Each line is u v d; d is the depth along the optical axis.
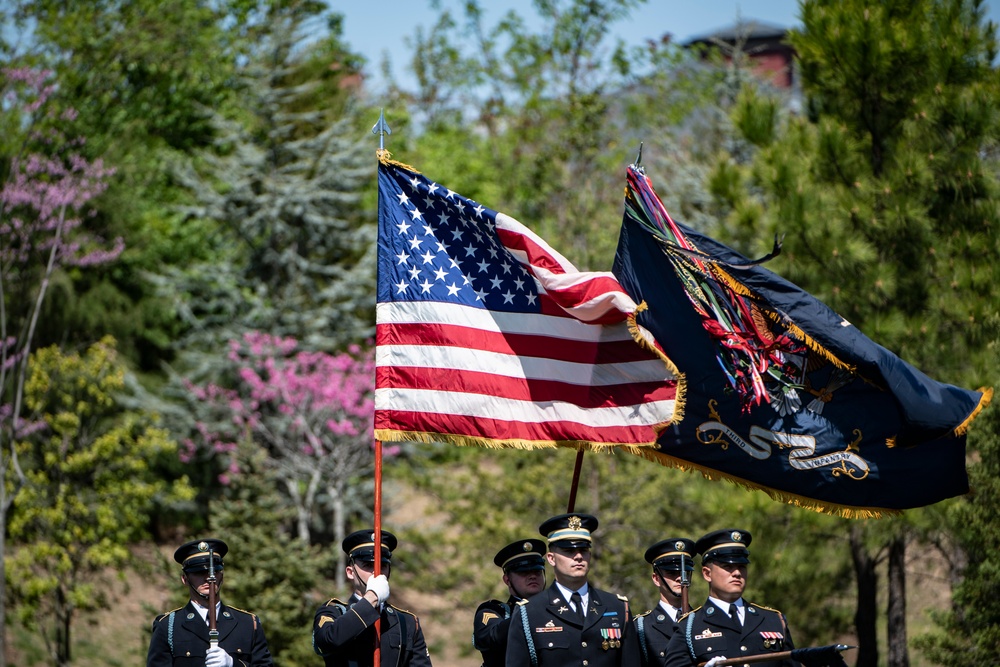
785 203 25.75
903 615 28.83
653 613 14.48
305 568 32.62
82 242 44.41
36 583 34.78
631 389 14.89
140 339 49.16
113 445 36.97
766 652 13.62
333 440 43.66
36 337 44.62
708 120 56.47
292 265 48.16
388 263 15.30
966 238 25.52
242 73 50.03
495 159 56.31
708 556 13.94
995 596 24.16
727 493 27.47
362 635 14.41
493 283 15.18
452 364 14.98
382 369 15.08
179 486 39.31
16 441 38.53
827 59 27.00
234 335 45.50
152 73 55.59
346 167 49.19
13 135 42.44
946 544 30.62
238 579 31.56
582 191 41.28
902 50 26.19
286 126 48.91
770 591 29.73
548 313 15.09
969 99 25.62
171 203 53.69
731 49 58.56
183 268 51.25
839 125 26.75
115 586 43.25
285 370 43.53
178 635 14.81
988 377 23.86
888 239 26.17
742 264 14.58
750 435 14.91
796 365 15.11
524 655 13.05
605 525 33.66
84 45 50.53
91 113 50.78
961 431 15.16
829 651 12.27
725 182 27.77
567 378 14.97
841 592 33.72
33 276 43.03
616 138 57.88
